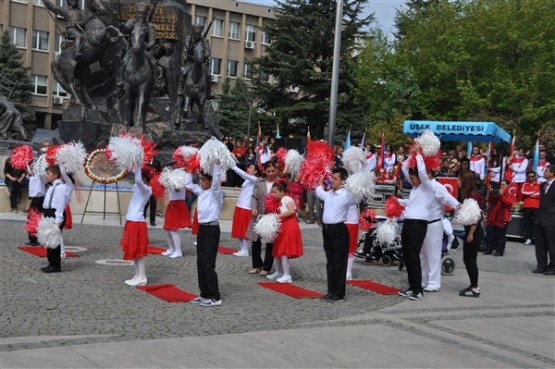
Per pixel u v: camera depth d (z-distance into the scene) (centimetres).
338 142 4009
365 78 4581
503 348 761
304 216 2261
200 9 7081
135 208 1028
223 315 866
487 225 1717
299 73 4638
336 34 2231
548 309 1016
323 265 1351
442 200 1080
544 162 2162
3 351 638
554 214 1407
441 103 4509
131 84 2198
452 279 1275
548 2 4188
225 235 1811
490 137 2353
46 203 1134
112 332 745
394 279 1227
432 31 4531
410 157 1066
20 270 1137
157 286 1033
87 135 2225
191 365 623
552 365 702
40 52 5938
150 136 2200
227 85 5894
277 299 998
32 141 2455
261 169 1260
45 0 2428
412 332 812
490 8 4288
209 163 907
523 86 4044
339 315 900
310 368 639
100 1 2527
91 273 1138
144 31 2212
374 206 2119
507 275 1368
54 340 691
